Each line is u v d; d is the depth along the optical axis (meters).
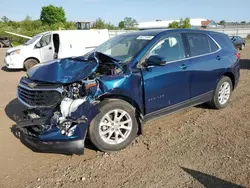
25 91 3.94
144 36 4.69
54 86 3.63
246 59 16.11
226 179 3.23
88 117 3.59
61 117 3.51
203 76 5.05
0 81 9.63
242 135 4.47
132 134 4.07
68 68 3.85
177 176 3.32
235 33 46.69
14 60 11.85
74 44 12.29
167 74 4.39
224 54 5.56
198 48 5.08
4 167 3.59
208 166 3.52
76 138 3.50
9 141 4.35
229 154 3.82
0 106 6.28
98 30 13.14
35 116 3.76
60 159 3.78
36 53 12.05
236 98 6.65
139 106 4.11
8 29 44.03
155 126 4.89
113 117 3.89
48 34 12.15
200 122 5.05
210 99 5.50
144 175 3.36
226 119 5.20
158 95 4.33
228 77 5.73
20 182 3.26
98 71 4.01
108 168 3.53
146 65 4.16
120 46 4.73
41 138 3.50
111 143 3.89
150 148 4.05
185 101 4.83
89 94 3.61
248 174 3.32
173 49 4.65
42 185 3.20
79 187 3.15
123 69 4.01
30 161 3.74
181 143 4.20
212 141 4.25
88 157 3.81
